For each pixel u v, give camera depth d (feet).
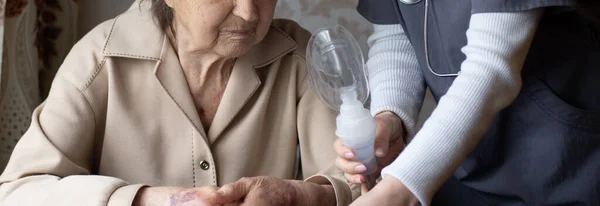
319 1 6.17
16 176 3.94
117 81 4.10
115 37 4.14
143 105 4.15
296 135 4.46
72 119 4.03
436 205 4.50
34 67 5.46
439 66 3.97
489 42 3.15
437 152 3.04
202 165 4.24
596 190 3.82
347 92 3.44
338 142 3.55
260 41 4.07
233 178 4.30
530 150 3.86
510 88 3.16
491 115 3.16
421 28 3.96
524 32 3.18
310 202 3.78
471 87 3.11
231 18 3.75
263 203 3.61
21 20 5.27
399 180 3.02
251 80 4.22
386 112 3.97
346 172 3.57
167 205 3.56
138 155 4.17
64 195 3.70
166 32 4.17
